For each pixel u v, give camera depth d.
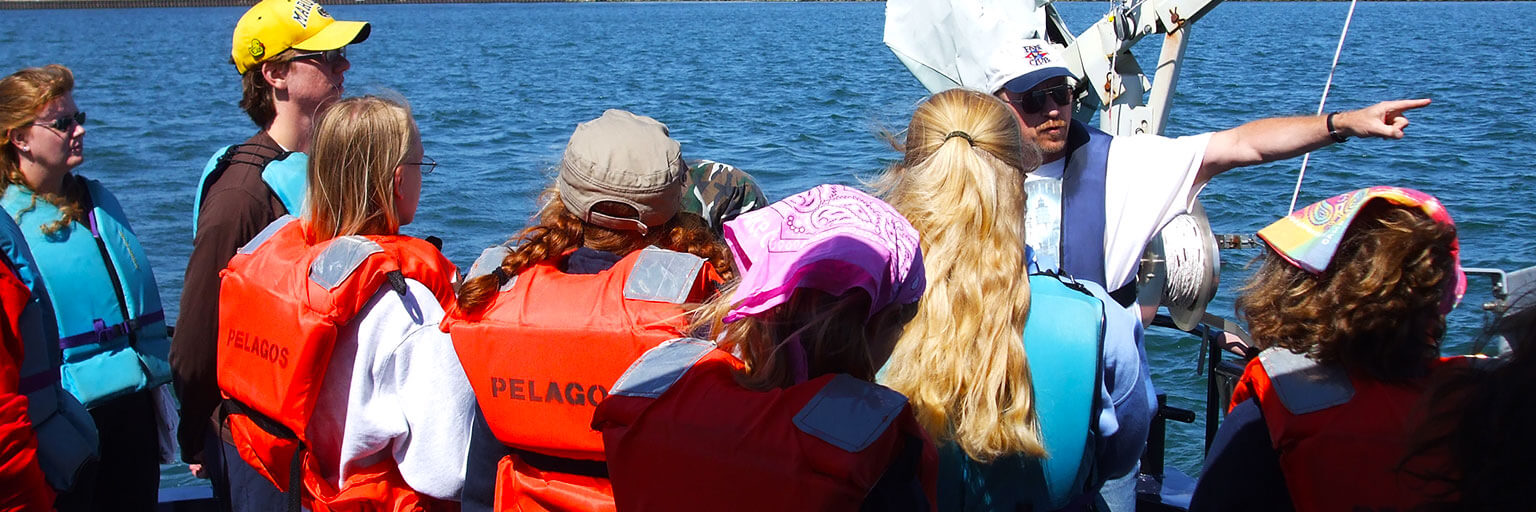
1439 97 24.88
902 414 1.73
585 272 2.21
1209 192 13.23
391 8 146.00
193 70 37.91
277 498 2.66
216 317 2.78
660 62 42.28
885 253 1.79
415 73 37.78
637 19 101.12
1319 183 13.80
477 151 19.36
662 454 1.78
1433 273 1.91
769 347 1.83
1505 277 2.33
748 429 1.74
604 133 2.24
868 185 2.41
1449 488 1.53
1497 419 1.37
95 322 2.95
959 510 2.19
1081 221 2.94
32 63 44.06
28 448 2.20
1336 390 1.94
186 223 13.77
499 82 34.03
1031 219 2.90
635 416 1.83
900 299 1.84
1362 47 42.88
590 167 2.20
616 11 130.00
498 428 2.15
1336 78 29.75
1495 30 58.16
